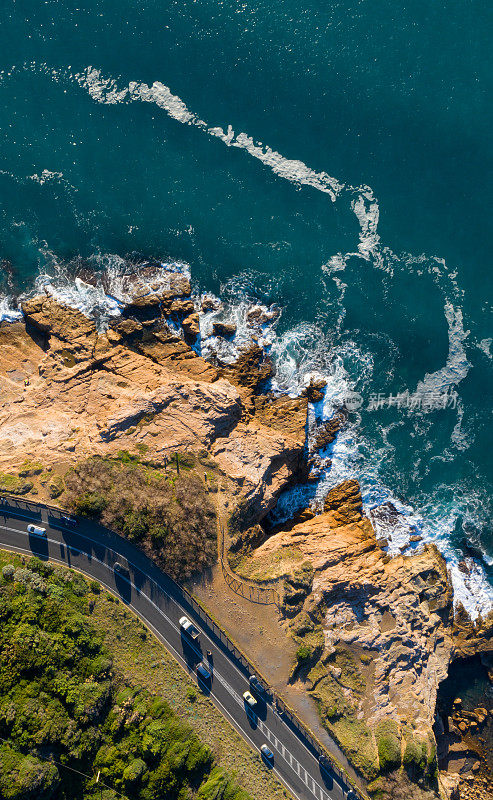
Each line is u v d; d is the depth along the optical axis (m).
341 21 82.69
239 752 64.19
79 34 82.56
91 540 66.12
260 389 78.06
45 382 73.06
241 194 80.94
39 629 59.84
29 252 79.19
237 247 80.06
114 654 63.31
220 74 82.12
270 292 79.69
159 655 65.19
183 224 80.19
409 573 73.06
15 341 76.62
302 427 76.19
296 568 69.12
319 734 66.00
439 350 80.19
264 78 82.00
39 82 82.00
